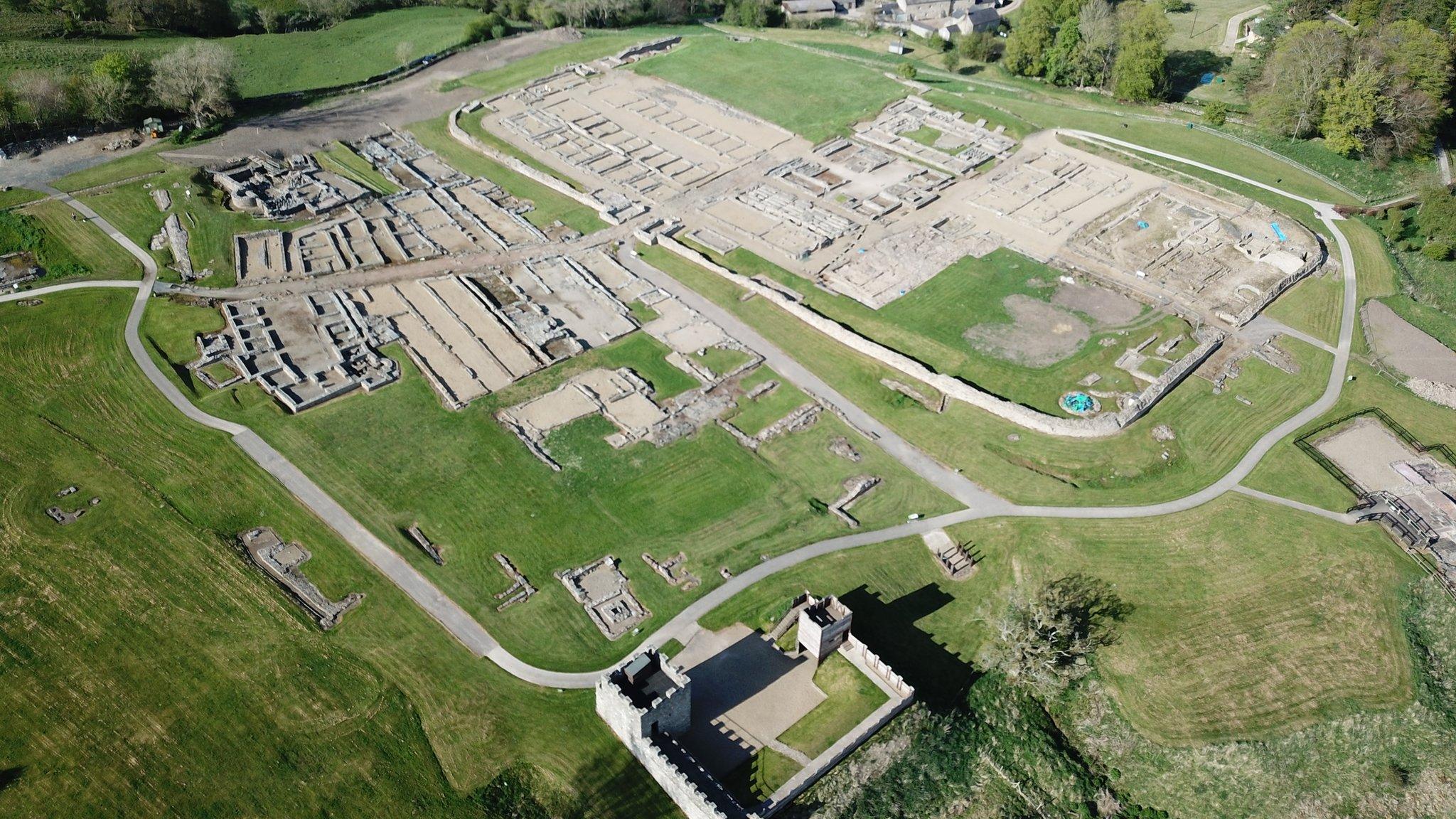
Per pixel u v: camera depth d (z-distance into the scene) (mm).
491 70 172500
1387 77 141125
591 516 88562
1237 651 78750
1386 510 90500
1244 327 113500
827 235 127938
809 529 88125
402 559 83875
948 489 92875
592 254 125438
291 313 112000
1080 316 114750
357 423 97375
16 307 109000
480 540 85938
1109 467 95062
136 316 109500
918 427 99875
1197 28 197375
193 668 74062
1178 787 72188
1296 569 85312
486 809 66312
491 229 130000
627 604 80688
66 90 137875
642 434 97812
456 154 147875
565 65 174125
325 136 148750
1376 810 71125
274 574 82062
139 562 82000
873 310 115750
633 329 112000
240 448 93562
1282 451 97312
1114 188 139625
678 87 168000
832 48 192250
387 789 67062
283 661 74812
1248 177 141625
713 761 68875
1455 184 139250
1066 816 70688
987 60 185625
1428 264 126375
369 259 121938
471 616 79188
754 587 82188
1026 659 76812
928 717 73500
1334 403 103312
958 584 83812
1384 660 78750
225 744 69125
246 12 179125
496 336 110312
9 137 137125
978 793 70875
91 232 121562
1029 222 131750
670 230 129750
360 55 173750
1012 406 100000
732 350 109625
